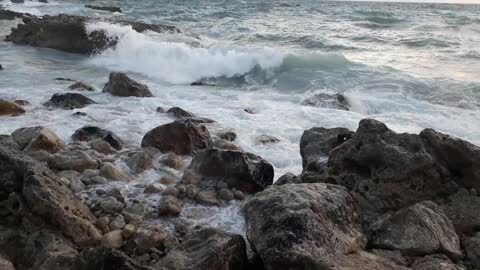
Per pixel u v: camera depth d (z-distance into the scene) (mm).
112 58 17891
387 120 9773
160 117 9242
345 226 4230
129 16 33906
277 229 3857
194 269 3746
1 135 6957
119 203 5246
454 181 4988
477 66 15266
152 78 14914
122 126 8562
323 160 5656
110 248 3623
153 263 4289
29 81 12789
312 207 4105
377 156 5043
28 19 22297
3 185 4641
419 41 20125
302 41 20719
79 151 6469
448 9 43500
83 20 21109
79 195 5484
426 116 10047
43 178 4680
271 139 8180
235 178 5906
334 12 36219
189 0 61406
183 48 16656
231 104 10828
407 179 4910
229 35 23516
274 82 14180
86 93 11266
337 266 3490
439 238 4180
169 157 6781
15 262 4125
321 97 11203
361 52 18359
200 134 7457
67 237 4395
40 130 6828
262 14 35562
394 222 4398
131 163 6484
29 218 4418
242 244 4105
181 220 5109
